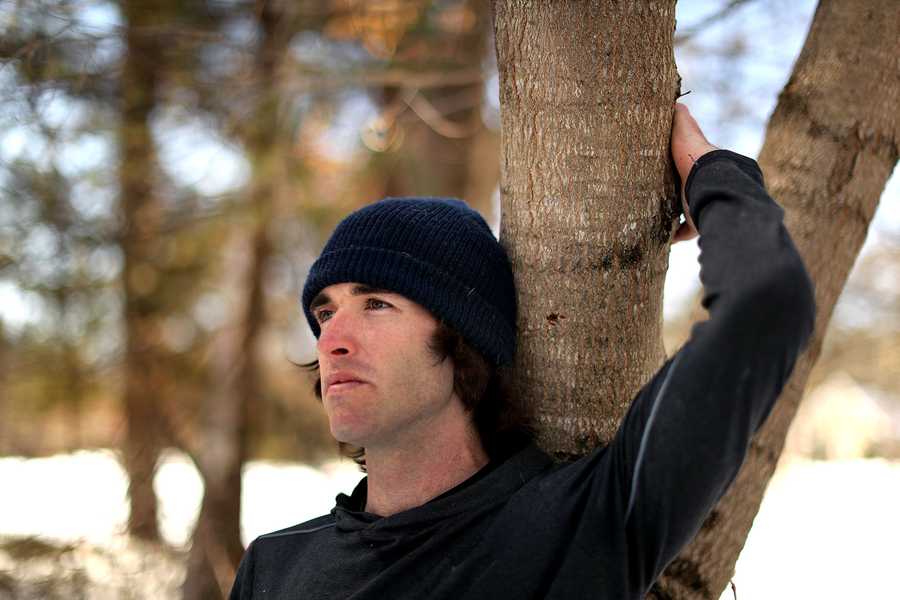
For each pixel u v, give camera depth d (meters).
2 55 3.06
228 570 5.20
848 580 6.48
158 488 6.51
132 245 5.59
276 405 7.10
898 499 8.87
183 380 6.91
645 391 1.33
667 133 1.59
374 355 1.49
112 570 5.20
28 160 4.15
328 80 4.11
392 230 1.53
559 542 1.35
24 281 4.83
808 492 9.34
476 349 1.55
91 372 6.18
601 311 1.60
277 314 6.96
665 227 1.61
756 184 1.34
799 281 1.15
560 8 1.56
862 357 10.52
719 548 1.65
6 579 4.95
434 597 1.36
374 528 1.47
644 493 1.27
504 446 1.58
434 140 5.48
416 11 4.31
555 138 1.59
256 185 5.26
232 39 4.04
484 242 1.61
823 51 1.75
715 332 1.15
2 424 6.56
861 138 1.70
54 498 5.97
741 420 1.17
